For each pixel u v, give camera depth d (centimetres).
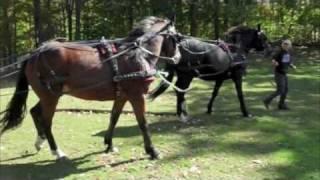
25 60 743
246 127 1005
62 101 1270
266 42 1139
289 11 2683
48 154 806
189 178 701
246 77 1759
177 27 2512
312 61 2227
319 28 2695
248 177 708
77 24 2347
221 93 1434
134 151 827
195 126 1011
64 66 716
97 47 743
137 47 752
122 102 800
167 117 1102
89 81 725
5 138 902
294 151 840
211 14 2508
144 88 755
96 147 848
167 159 784
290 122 1059
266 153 826
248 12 2517
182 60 1008
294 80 1694
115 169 736
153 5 2433
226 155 810
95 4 2462
